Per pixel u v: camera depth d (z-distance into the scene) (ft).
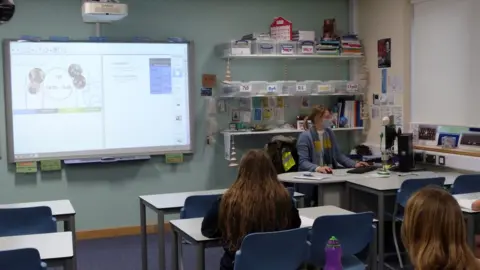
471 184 15.42
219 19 21.16
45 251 9.81
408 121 20.45
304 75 22.44
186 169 20.99
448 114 18.97
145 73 20.12
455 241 5.85
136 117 20.11
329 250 10.61
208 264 16.92
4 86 18.66
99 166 19.97
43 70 19.01
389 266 16.29
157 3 20.38
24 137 18.93
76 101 19.40
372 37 21.84
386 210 16.97
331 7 22.65
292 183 17.02
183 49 20.57
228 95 20.72
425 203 5.98
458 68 18.52
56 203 14.33
